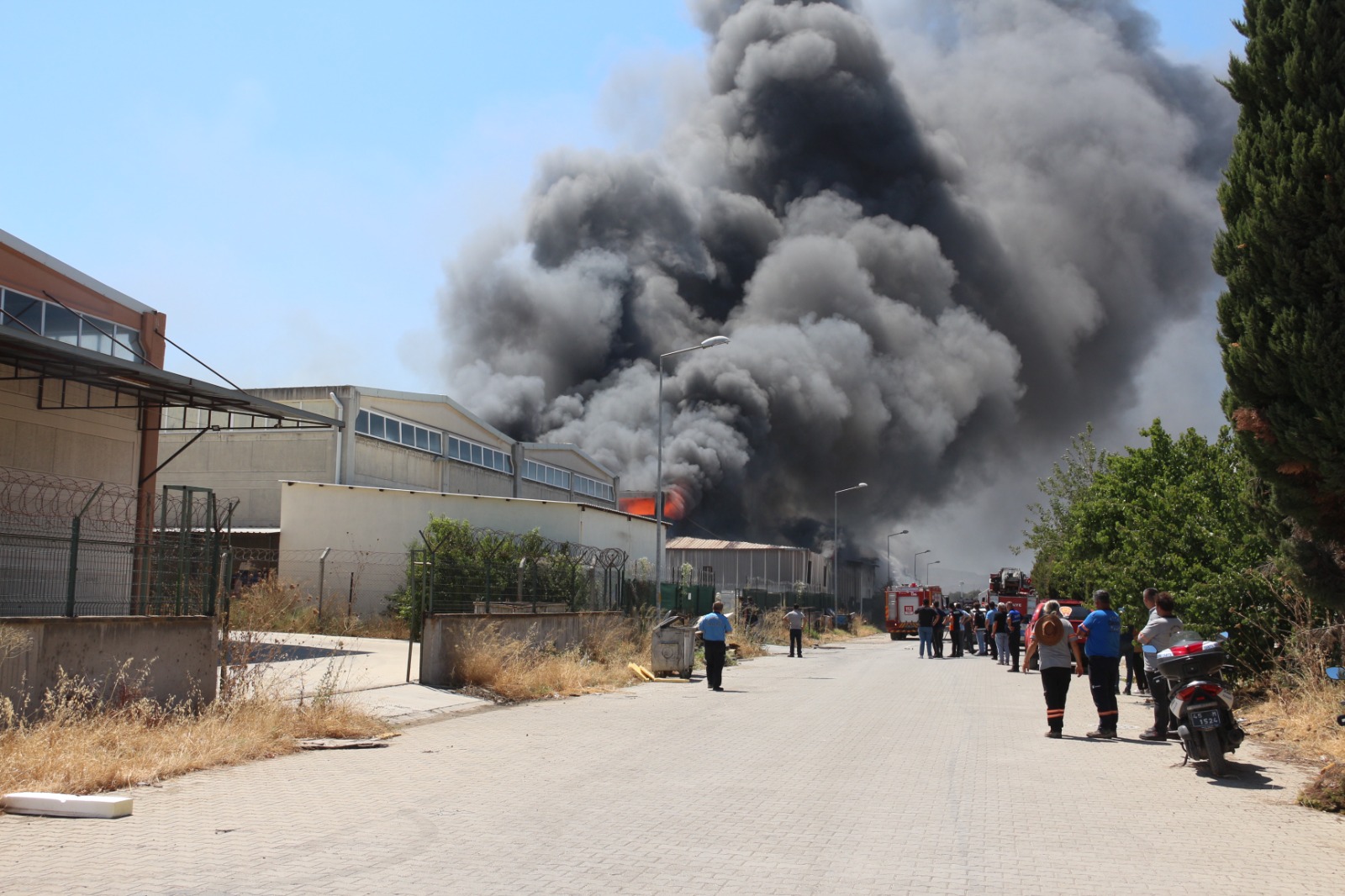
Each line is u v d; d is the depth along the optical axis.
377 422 35.78
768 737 11.33
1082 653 12.26
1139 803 7.59
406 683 15.38
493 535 27.98
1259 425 9.05
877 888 5.18
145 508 12.34
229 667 11.75
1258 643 13.67
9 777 7.37
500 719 12.99
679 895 5.00
